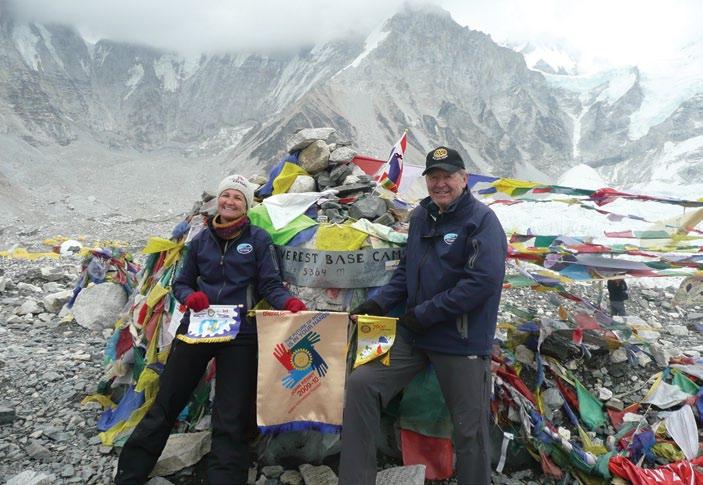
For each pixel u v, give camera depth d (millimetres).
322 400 4066
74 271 13969
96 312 8742
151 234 76312
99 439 4734
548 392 5152
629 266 5641
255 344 4117
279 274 4422
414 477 3998
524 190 5922
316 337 4074
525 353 5410
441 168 3779
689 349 7453
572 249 5645
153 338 4918
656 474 4277
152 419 3973
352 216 5340
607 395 5371
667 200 5727
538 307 9547
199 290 4211
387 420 4559
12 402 5496
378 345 3949
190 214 5750
